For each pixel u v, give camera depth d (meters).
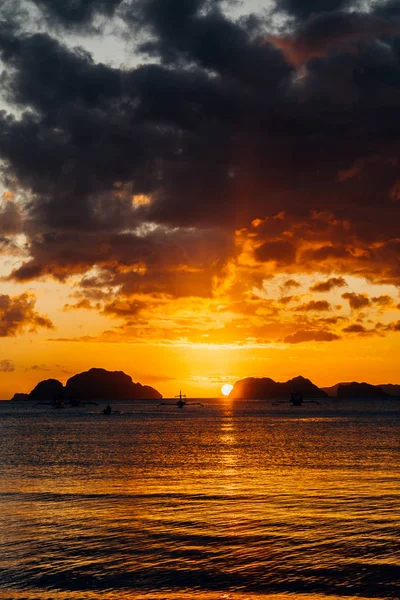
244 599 27.84
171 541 36.50
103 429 151.38
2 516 42.69
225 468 68.62
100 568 31.81
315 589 28.94
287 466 70.06
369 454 83.62
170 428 155.38
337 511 43.91
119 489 53.75
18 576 30.70
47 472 65.50
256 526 39.72
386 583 29.56
